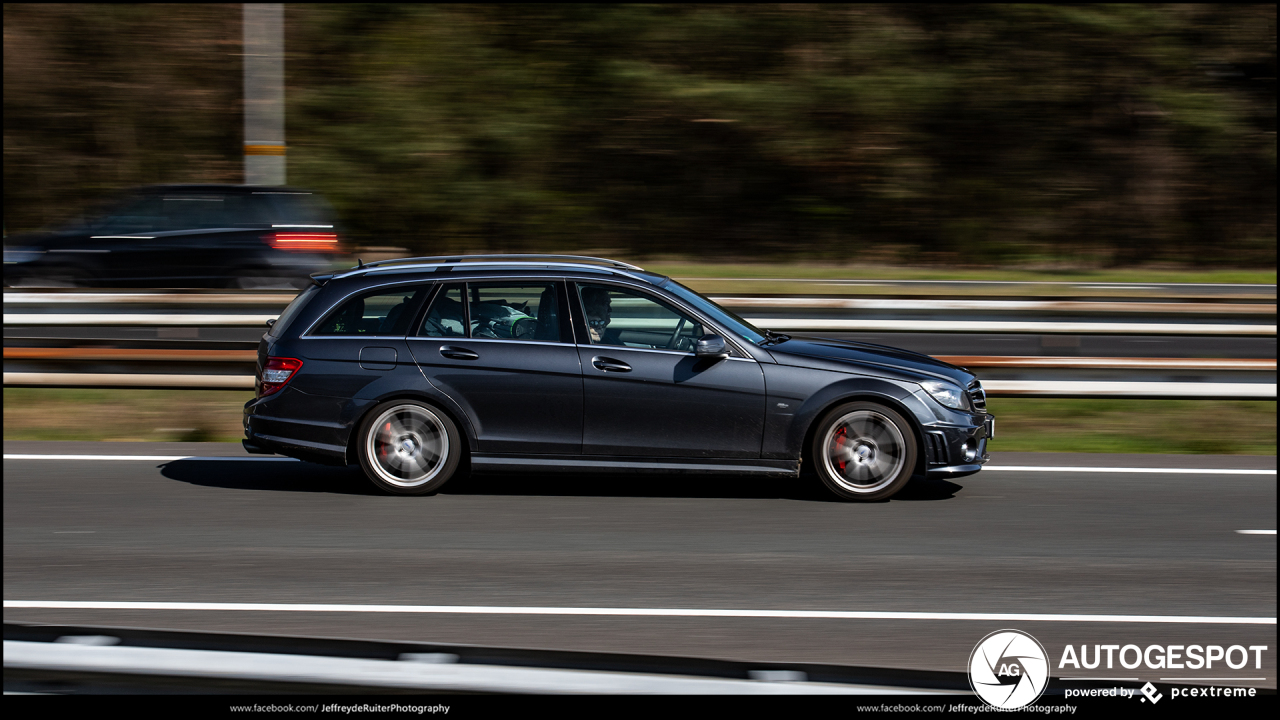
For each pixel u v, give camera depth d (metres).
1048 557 5.66
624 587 5.12
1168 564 5.57
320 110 24.62
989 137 25.33
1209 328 10.15
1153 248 24.94
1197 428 9.27
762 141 24.94
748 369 6.71
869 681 3.07
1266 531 6.17
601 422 6.73
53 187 25.44
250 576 5.24
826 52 25.48
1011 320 10.62
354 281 6.99
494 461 6.77
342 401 6.79
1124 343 10.24
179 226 15.70
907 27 25.77
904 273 20.53
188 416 9.32
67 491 6.86
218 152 25.53
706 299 7.14
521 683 2.74
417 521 6.24
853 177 25.09
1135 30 24.83
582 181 25.17
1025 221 25.12
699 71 25.53
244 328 10.25
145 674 2.78
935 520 6.36
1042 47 25.14
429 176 24.28
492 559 5.54
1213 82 25.44
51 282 15.80
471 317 6.88
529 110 24.84
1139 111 25.16
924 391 6.72
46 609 4.76
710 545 5.82
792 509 6.59
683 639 4.47
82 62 25.44
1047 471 7.64
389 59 25.12
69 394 10.06
